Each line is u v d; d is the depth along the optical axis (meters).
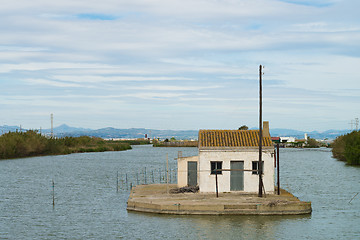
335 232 35.81
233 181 46.81
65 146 187.62
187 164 52.44
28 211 45.91
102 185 67.62
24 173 88.69
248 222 38.41
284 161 128.62
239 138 48.03
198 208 40.53
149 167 104.25
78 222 40.19
